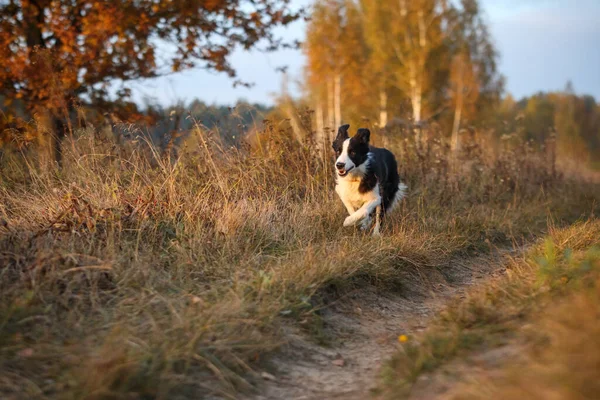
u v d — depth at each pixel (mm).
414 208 7262
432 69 28312
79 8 8406
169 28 8953
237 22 9047
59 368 2918
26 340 3172
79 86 8711
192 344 3174
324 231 5898
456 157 9789
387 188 6895
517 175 10211
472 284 5355
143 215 4918
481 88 30797
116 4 7848
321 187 6836
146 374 2875
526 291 4164
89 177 5473
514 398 2328
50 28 8289
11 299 3439
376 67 28172
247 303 3816
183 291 3980
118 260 4160
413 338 3721
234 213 5230
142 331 3352
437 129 10570
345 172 6203
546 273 4227
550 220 8336
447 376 2895
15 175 6180
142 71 9039
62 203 4895
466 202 8336
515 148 11188
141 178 5637
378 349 3770
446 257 5867
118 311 3580
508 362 2807
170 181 5363
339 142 6570
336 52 27219
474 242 6566
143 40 8812
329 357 3619
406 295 4930
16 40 8289
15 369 2869
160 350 3104
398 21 27641
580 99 45781
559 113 43250
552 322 3033
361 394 3043
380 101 28922
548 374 2414
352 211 6586
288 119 7445
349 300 4480
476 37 30703
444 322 3857
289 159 6918
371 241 5531
